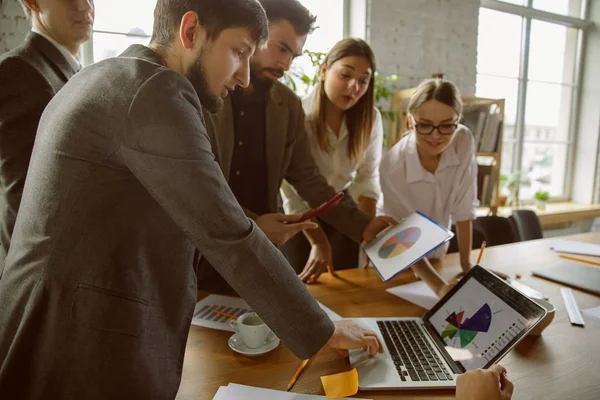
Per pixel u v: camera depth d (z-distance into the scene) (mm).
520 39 3791
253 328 815
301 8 1245
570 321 1002
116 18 2369
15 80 973
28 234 600
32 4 1077
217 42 604
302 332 646
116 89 555
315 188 1479
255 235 605
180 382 682
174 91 555
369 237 1317
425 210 1582
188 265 671
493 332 767
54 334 568
